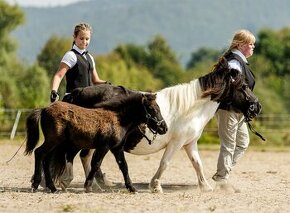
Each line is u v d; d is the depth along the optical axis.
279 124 38.16
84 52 14.84
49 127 13.59
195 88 14.52
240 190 15.18
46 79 49.84
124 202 12.79
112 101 13.90
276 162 23.50
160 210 12.08
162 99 14.45
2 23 58.84
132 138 14.35
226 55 15.30
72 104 13.84
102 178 15.12
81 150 14.92
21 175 17.67
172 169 20.11
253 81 15.43
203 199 13.46
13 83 46.03
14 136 33.19
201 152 27.83
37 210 11.91
